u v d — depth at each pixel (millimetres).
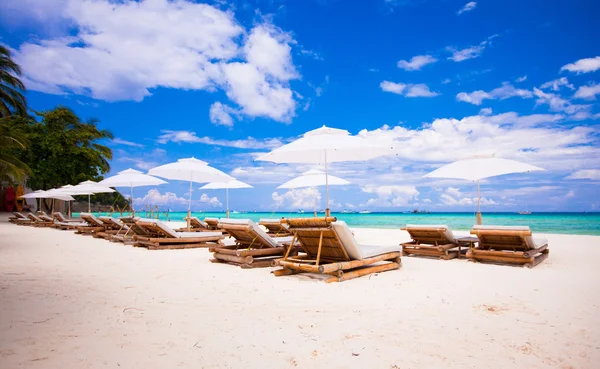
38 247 10570
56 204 37406
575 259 7969
